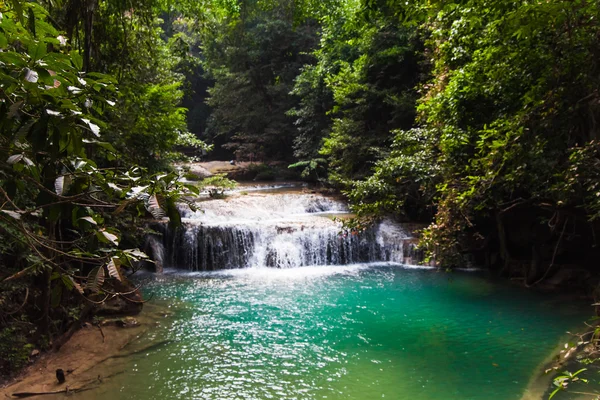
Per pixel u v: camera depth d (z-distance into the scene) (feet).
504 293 39.50
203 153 114.32
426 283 42.91
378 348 28.58
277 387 23.56
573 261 42.14
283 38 95.20
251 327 31.94
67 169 7.13
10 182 7.02
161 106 38.37
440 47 32.55
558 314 33.91
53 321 26.61
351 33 65.51
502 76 25.41
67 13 23.72
